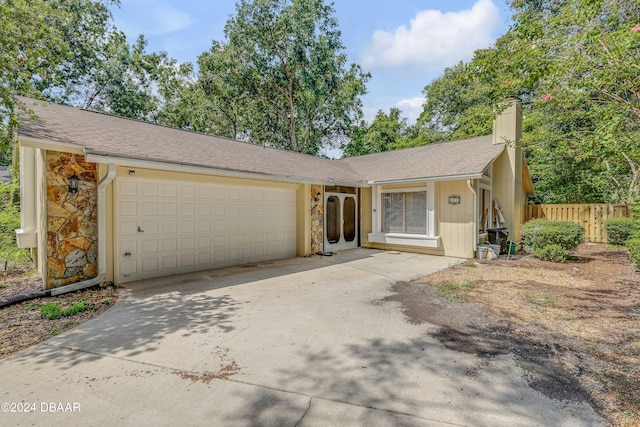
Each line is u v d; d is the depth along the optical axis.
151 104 20.97
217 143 9.96
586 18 3.95
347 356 3.23
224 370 2.96
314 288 6.03
